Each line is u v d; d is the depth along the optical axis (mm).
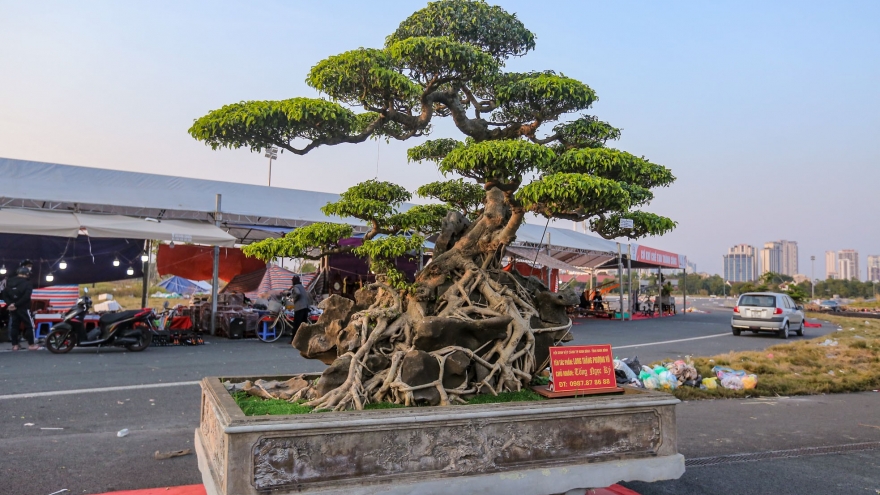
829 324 26734
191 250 18328
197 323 16625
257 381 5027
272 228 15961
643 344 16078
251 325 15398
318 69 4531
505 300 4977
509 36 5438
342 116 4312
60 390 8102
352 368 4348
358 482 3232
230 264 19125
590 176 4281
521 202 4543
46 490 4438
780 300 19484
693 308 43375
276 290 18078
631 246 28078
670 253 32875
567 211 4488
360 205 5129
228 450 3027
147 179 16266
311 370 10320
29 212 12781
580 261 27859
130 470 4957
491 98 5746
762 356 12266
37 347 12383
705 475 5184
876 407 8203
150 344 13352
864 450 6031
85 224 12664
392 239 4855
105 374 9453
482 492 3428
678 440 6371
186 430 6277
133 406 7312
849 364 11648
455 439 3441
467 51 4715
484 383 4496
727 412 7797
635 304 31938
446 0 5312
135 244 16125
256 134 4414
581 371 4371
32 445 5590
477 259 5461
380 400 4324
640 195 4922
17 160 14984
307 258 5059
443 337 4562
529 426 3617
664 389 8773
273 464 3098
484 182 4688
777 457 5754
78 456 5293
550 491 3578
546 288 5820
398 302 5094
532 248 20781
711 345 16172
